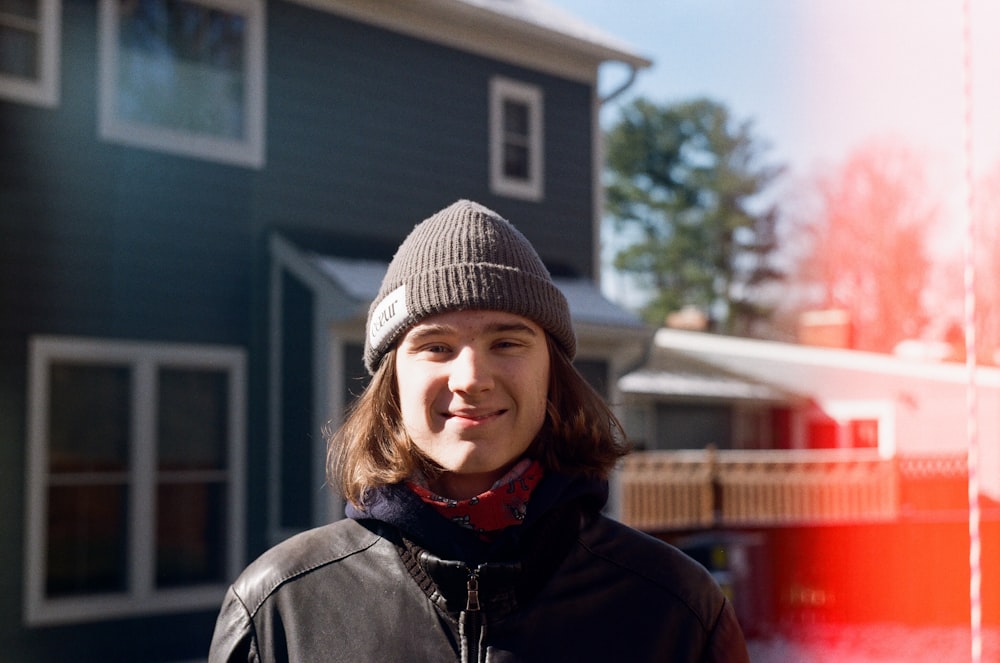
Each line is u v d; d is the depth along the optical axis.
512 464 1.88
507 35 11.66
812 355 19.78
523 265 1.85
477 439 1.79
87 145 8.65
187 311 9.08
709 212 38.09
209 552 9.02
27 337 8.19
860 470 14.98
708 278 37.41
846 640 11.30
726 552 10.92
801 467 14.65
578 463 1.89
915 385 19.22
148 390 8.75
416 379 1.82
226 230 9.41
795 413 20.05
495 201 11.46
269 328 9.59
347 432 1.92
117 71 8.89
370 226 10.40
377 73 10.60
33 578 8.00
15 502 8.02
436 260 1.83
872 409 19.52
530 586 1.78
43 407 8.20
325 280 9.21
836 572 13.23
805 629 11.93
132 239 8.81
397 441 1.83
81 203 8.56
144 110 9.05
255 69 9.69
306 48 10.09
